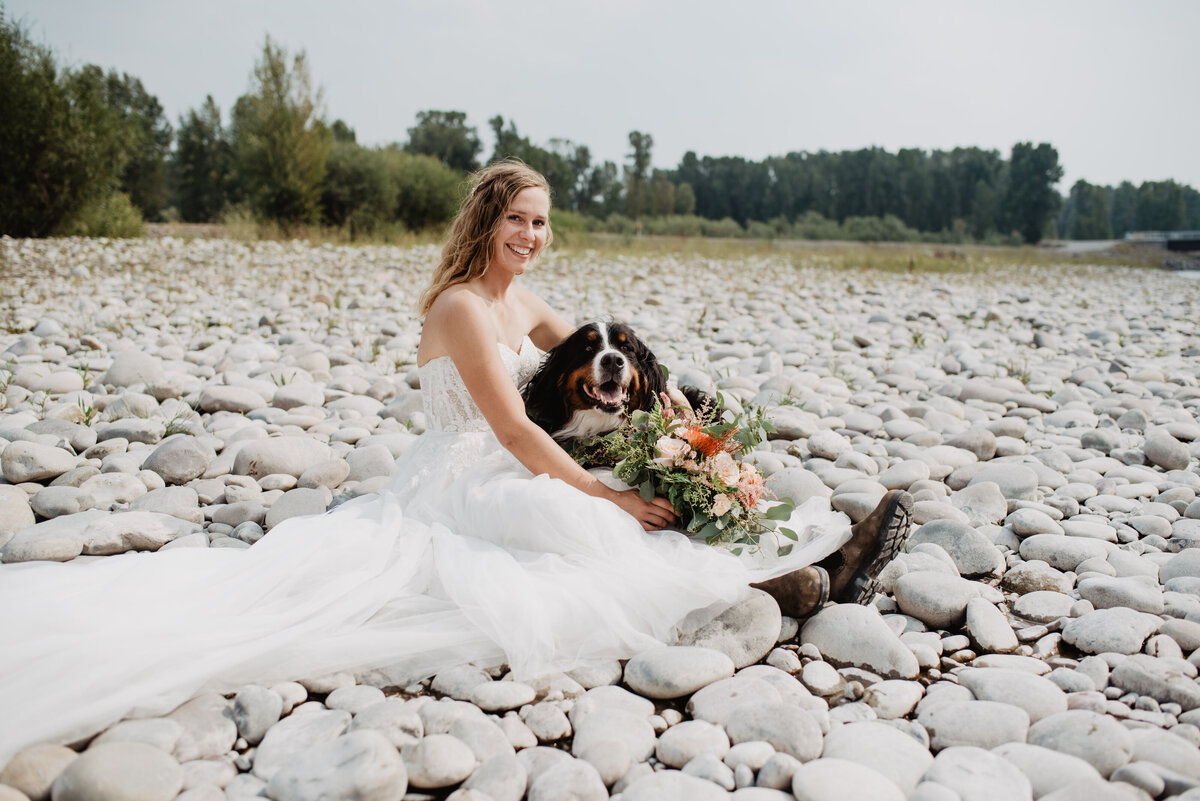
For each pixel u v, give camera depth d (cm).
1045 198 7188
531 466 270
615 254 1961
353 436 437
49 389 497
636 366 299
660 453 259
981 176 8269
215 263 1301
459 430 291
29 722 180
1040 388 588
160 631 209
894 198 8244
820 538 254
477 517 265
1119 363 682
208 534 315
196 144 5306
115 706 188
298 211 2077
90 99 1695
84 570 231
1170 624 240
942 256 2400
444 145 6225
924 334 858
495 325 289
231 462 391
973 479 382
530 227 292
